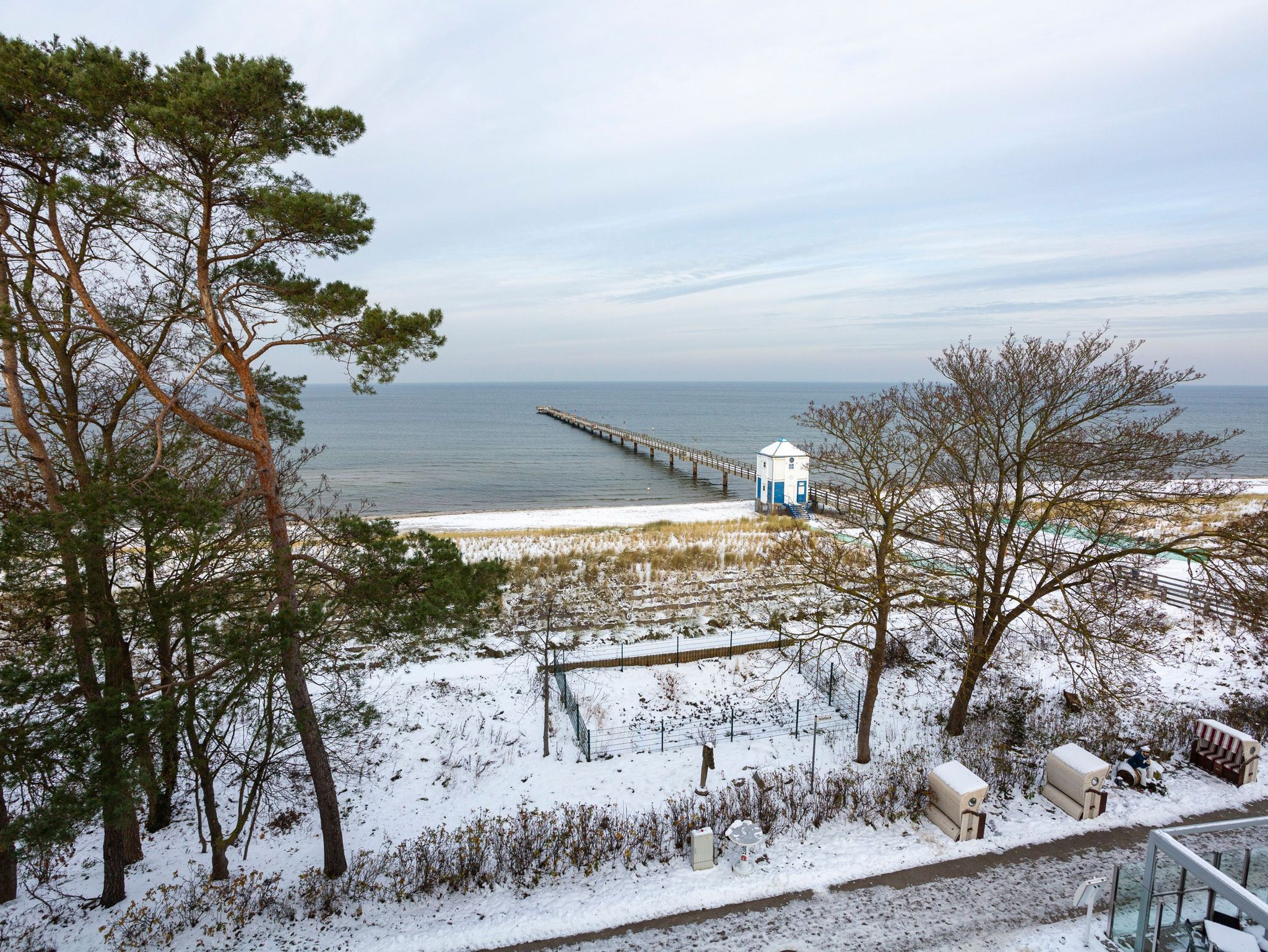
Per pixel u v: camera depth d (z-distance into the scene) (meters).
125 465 9.73
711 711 16.75
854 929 9.23
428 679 17.98
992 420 14.51
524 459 81.00
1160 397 12.80
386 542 10.68
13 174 9.29
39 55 8.44
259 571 10.07
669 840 11.45
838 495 22.19
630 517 43.84
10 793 11.81
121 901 10.81
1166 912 8.62
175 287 10.91
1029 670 18.39
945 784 11.50
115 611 9.24
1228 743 12.95
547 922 9.55
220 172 9.15
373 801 13.52
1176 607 21.30
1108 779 12.92
